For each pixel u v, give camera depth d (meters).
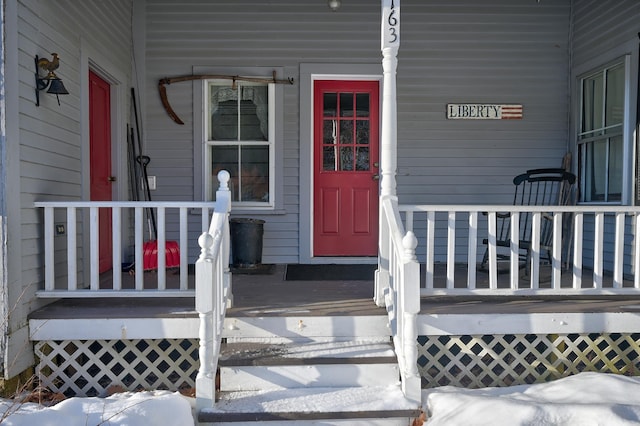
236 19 5.75
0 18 3.07
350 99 5.88
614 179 5.16
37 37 3.51
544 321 3.55
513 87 5.89
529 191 5.84
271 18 5.76
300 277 5.05
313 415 2.92
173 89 5.76
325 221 5.88
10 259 3.17
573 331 3.55
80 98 4.27
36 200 3.52
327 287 4.54
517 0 5.83
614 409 2.73
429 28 5.83
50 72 3.53
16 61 3.21
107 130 5.21
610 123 5.21
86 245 4.32
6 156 3.12
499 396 3.11
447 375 3.60
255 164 5.86
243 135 5.84
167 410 2.81
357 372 3.25
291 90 5.79
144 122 5.76
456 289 3.73
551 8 5.85
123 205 3.54
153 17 5.73
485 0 5.83
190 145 5.80
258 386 3.22
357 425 2.96
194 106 5.76
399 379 3.26
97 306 3.71
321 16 5.78
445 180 5.91
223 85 5.84
